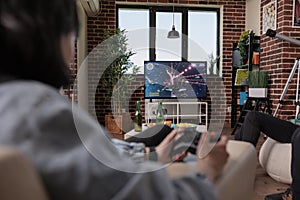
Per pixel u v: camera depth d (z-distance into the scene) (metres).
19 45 0.47
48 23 0.48
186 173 0.54
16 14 0.46
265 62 5.14
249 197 0.71
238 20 6.33
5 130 0.40
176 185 0.48
